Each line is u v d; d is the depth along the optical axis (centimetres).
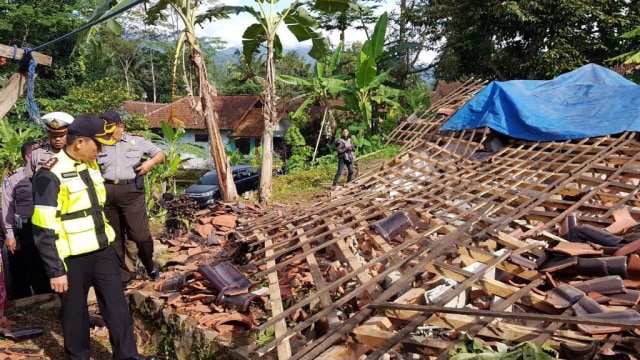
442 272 297
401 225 395
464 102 825
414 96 1631
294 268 411
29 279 466
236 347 314
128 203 398
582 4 1352
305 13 928
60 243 280
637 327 200
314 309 321
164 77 4075
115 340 307
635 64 1404
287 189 1169
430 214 428
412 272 292
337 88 1497
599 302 262
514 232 361
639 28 1209
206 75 888
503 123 677
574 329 239
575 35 1399
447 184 517
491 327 241
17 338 374
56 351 366
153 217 831
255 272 418
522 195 427
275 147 2233
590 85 718
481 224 379
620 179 474
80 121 288
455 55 1719
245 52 1034
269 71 951
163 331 383
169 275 467
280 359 242
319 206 532
